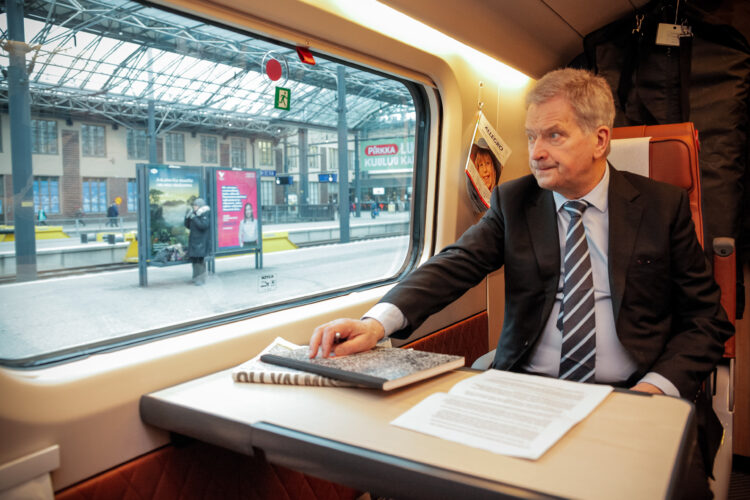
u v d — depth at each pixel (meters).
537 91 1.47
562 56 3.37
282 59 2.00
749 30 2.82
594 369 1.51
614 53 2.95
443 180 2.69
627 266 1.50
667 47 2.73
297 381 1.17
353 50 2.02
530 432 0.87
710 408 1.56
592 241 1.57
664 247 1.50
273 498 1.62
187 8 1.48
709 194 2.63
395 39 2.08
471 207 2.87
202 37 1.95
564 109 1.42
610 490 0.68
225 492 1.47
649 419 0.95
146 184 4.84
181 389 1.24
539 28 2.87
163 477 1.31
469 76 2.62
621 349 1.50
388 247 3.04
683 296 1.53
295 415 0.98
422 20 2.03
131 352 1.36
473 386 1.11
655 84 2.77
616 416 0.96
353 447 0.83
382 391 1.12
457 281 1.63
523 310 1.62
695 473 1.20
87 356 1.31
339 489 1.88
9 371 1.10
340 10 1.79
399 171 2.92
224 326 1.65
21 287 1.81
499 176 2.97
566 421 0.92
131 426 1.26
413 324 1.47
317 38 1.85
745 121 2.61
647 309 1.51
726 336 1.48
